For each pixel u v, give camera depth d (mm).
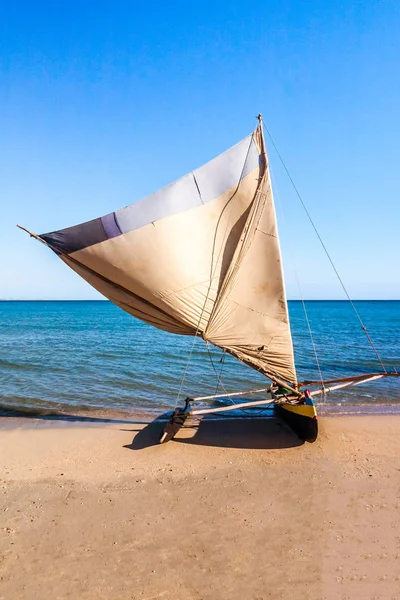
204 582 6934
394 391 19719
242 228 13578
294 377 14258
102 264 13312
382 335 49344
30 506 9422
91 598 6641
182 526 8539
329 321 81438
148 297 13531
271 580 6938
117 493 9977
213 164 13727
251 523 8586
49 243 13242
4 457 12297
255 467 11266
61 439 13734
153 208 13211
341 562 7324
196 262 13406
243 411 16688
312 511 8984
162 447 12852
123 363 28016
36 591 6801
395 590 6648
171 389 20703
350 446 12633
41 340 43656
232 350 13719
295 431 13617
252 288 13547
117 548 7848
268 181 13312
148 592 6742
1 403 18047
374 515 8766
